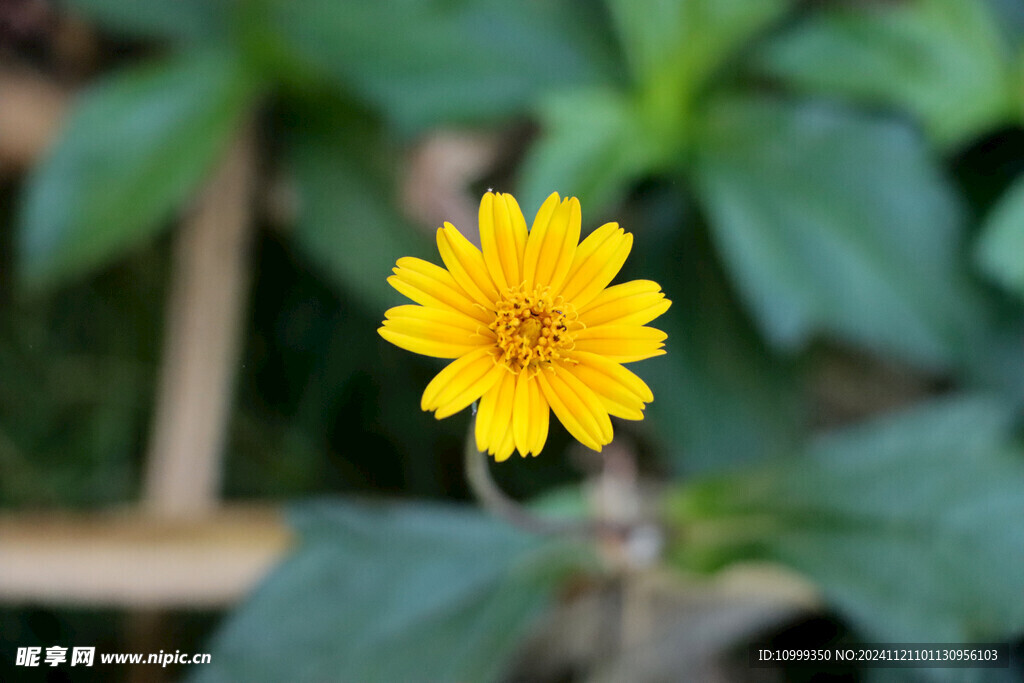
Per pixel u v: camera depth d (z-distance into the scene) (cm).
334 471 32
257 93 32
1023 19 32
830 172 29
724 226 29
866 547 27
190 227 32
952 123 30
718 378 31
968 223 29
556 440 32
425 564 27
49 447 31
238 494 32
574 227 19
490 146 34
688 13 29
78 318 32
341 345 33
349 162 32
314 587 27
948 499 27
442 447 33
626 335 19
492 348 19
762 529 28
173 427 30
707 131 30
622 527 27
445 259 19
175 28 31
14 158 32
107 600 28
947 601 26
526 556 27
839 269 29
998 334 28
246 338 33
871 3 33
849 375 32
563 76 31
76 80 34
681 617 28
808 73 30
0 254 32
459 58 30
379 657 26
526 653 29
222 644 26
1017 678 27
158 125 31
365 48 30
